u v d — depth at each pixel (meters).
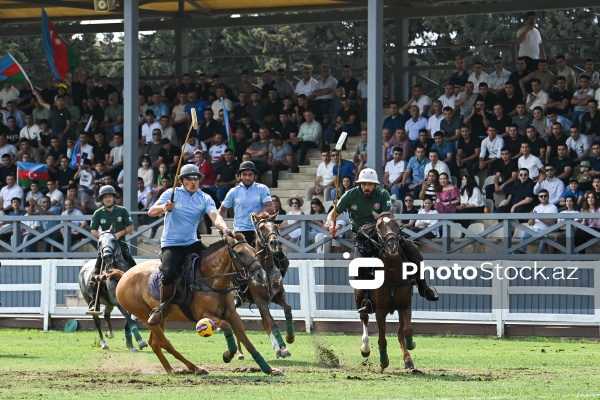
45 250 49.44
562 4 53.16
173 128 54.47
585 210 43.38
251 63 87.25
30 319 43.97
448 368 28.31
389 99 56.41
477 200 45.09
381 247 26.52
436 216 41.09
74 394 22.66
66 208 51.97
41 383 24.89
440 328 39.75
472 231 42.00
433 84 56.06
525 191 44.41
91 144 55.00
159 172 52.31
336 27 88.06
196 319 25.78
